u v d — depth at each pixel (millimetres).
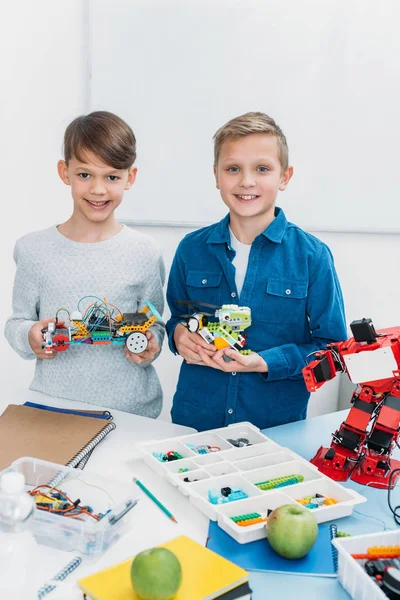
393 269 2400
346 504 876
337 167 2191
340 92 2123
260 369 1229
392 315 2467
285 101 2082
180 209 2104
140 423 1219
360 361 994
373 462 1011
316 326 1347
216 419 1394
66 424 1135
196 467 1003
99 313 1250
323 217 2227
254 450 1071
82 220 1365
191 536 831
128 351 1267
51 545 800
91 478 906
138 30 1927
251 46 2008
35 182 2061
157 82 1978
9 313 2145
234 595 692
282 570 763
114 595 680
